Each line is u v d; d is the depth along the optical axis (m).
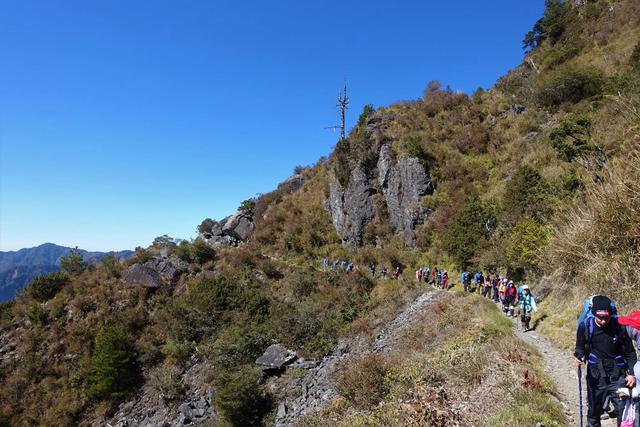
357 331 21.17
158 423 18.84
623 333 4.50
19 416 21.81
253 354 20.97
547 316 12.00
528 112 31.72
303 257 35.06
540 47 41.47
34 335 26.17
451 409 7.38
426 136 34.16
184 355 23.03
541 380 7.33
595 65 29.50
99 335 24.42
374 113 40.62
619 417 4.30
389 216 32.66
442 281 22.55
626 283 9.61
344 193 35.97
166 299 28.98
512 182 22.48
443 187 30.52
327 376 16.97
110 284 29.64
